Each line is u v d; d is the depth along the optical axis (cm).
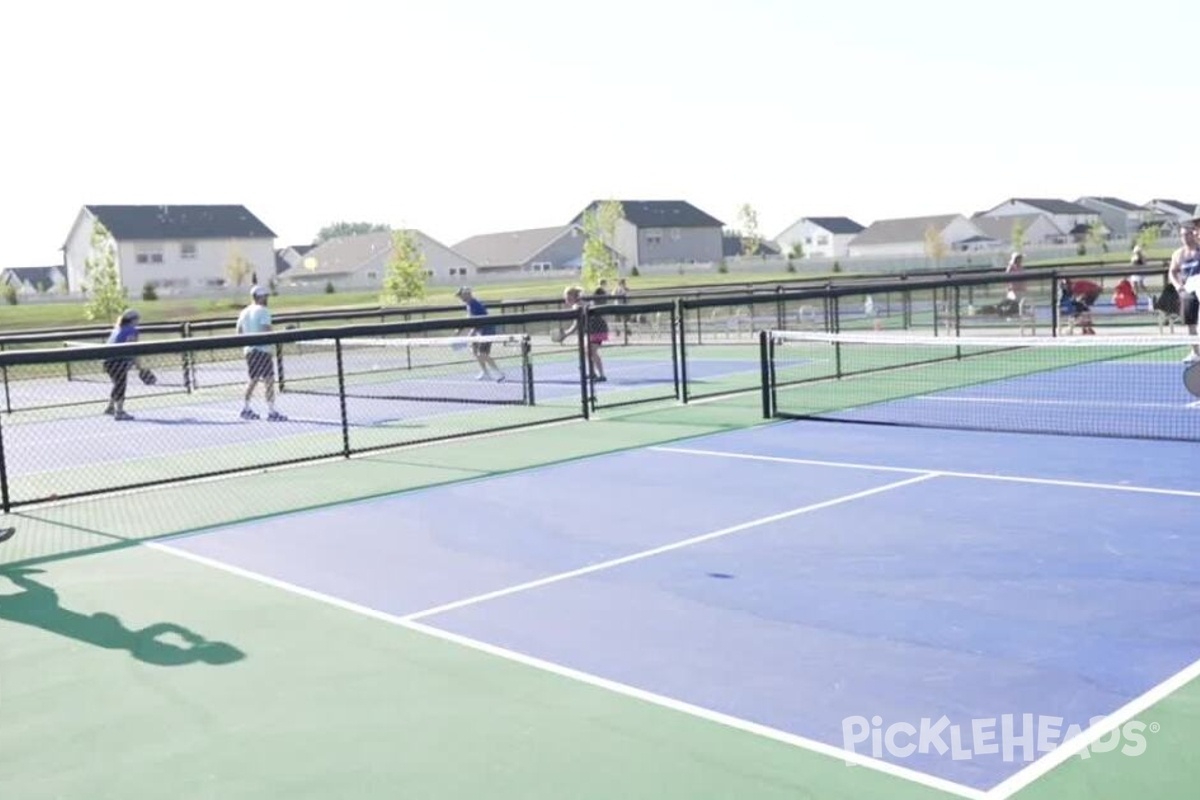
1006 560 782
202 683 621
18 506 1136
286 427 1683
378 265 10312
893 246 12950
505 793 474
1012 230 11962
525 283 9700
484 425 1574
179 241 9669
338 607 748
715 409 1625
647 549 857
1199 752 479
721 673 597
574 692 580
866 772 475
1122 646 609
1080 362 1948
